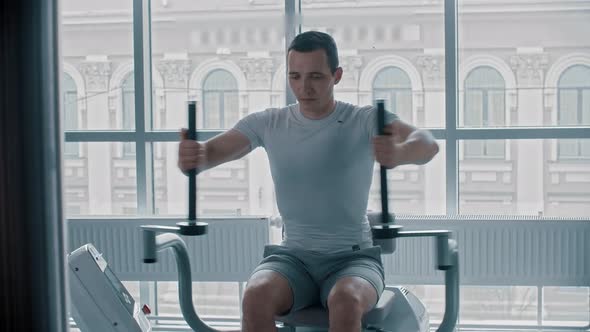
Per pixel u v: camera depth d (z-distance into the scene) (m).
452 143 3.63
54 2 0.47
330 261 1.93
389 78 8.58
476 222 3.49
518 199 10.55
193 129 1.52
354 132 2.01
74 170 10.32
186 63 9.32
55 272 0.48
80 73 8.87
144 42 3.83
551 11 9.04
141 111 3.84
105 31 8.84
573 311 9.43
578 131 3.52
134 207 10.49
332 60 2.00
